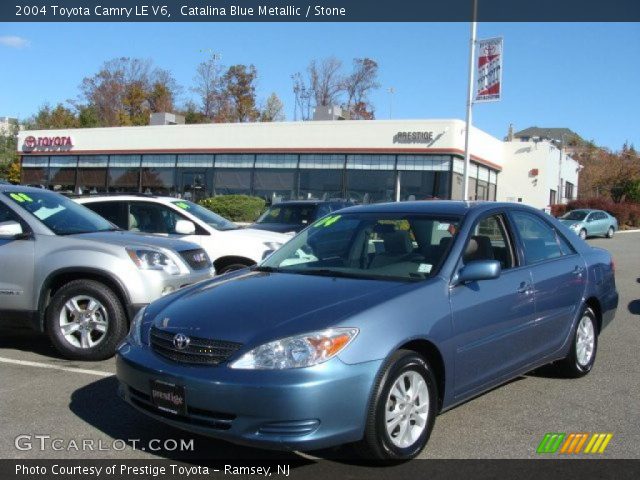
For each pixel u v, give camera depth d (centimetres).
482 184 3566
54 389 555
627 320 930
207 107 6291
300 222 1282
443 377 438
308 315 397
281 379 366
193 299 451
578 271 601
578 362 609
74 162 3931
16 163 4734
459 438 460
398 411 403
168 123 4038
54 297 644
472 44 2086
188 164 3556
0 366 625
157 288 649
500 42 1995
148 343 426
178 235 962
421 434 417
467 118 2112
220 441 450
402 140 3017
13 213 680
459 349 447
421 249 488
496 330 483
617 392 576
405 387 410
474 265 457
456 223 501
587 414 516
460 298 455
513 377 523
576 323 597
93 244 650
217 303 432
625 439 463
